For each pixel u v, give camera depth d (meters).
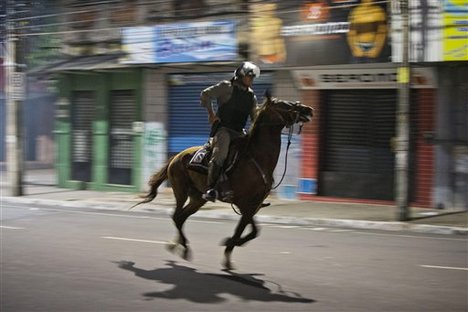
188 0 17.11
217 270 8.07
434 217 13.22
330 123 16.16
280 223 13.38
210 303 6.43
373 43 13.95
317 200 16.20
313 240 10.72
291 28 15.09
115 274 7.79
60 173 20.47
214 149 8.04
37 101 28.42
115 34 18.44
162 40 17.03
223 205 15.50
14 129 17.77
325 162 16.30
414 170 14.90
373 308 6.22
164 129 18.38
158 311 6.13
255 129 7.97
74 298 6.63
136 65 17.64
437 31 13.16
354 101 15.79
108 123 19.39
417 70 14.32
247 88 8.11
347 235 11.41
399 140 12.71
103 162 19.52
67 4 19.25
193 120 17.98
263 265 8.40
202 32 16.42
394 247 9.98
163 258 8.85
